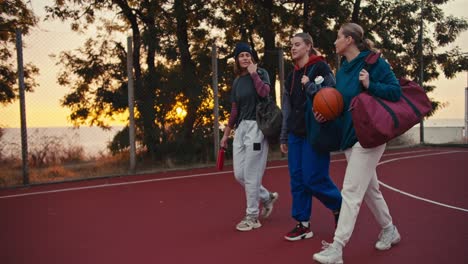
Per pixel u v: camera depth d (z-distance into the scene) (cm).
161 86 1191
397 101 374
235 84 526
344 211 386
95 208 652
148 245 467
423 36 1808
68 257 437
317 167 450
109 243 479
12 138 1023
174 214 605
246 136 513
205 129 1220
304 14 1633
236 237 486
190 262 411
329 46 1591
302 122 451
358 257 410
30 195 774
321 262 379
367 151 381
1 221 585
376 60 384
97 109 1207
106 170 1062
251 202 514
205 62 1267
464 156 1320
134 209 640
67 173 1008
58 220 584
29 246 474
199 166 1120
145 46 1205
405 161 1200
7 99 1012
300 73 462
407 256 408
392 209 597
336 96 398
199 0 1340
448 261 392
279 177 929
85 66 1180
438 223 520
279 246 449
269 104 504
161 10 1321
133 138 1042
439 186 783
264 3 1539
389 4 1767
